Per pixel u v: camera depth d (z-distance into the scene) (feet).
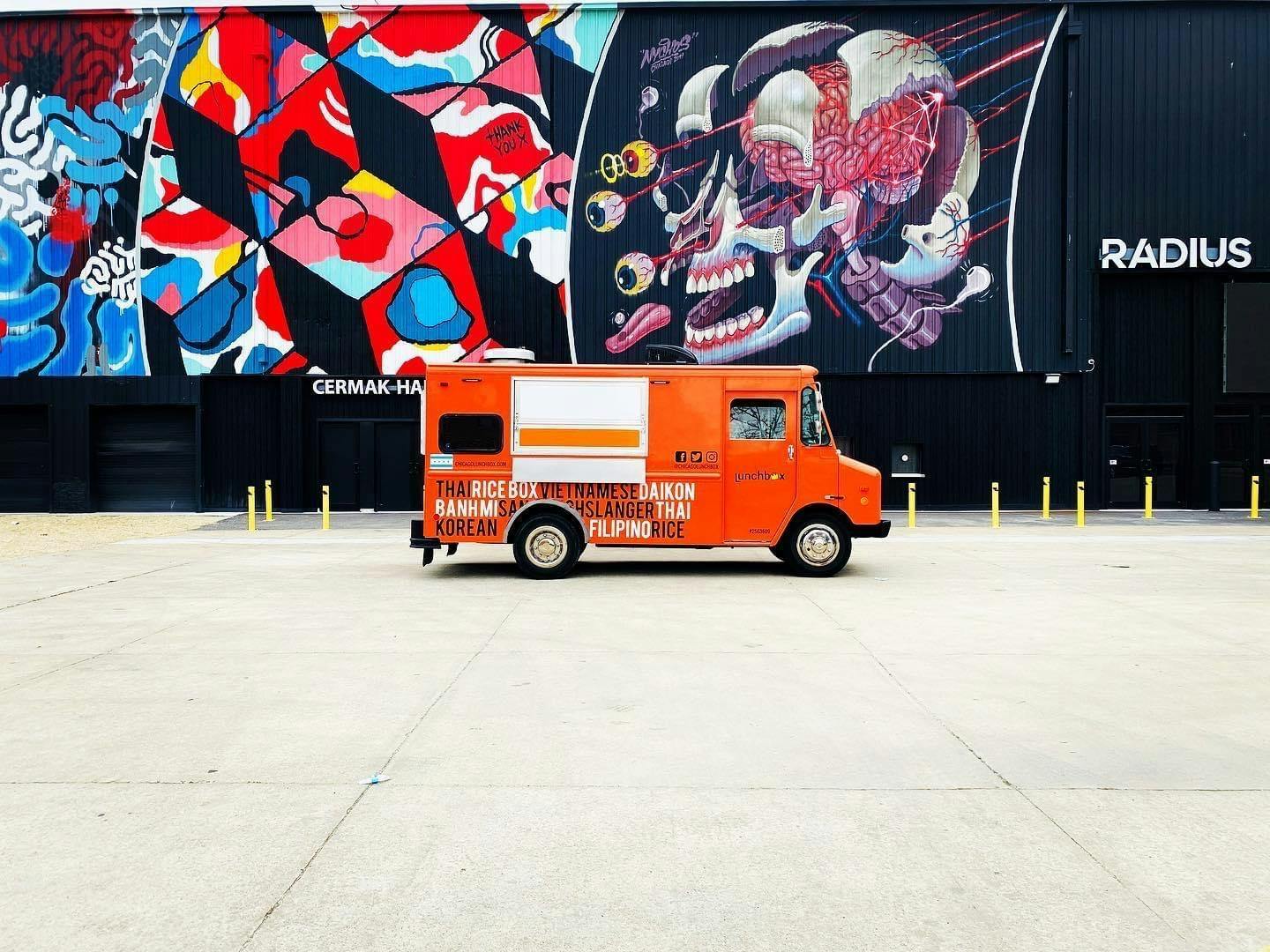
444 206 77.05
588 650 25.62
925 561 46.26
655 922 10.89
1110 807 14.39
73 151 77.10
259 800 14.64
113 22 76.69
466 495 40.63
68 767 16.19
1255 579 39.55
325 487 64.39
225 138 76.79
